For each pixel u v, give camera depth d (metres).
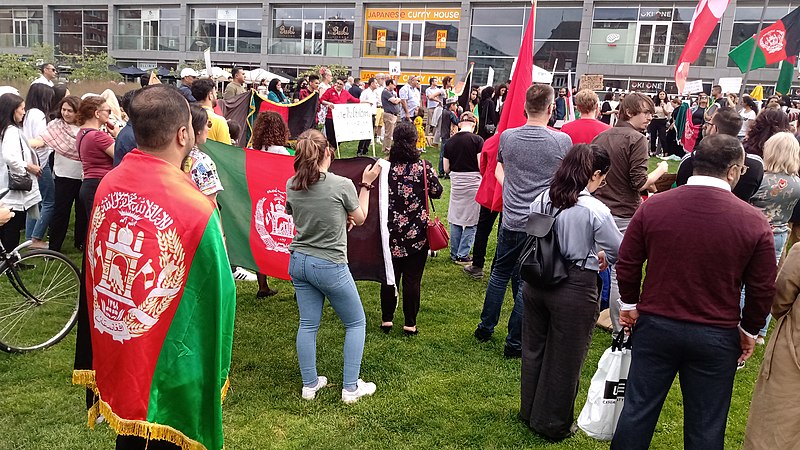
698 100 16.00
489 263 7.26
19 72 20.44
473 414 3.88
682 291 2.76
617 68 25.80
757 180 4.32
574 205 3.38
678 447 3.66
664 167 5.06
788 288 2.76
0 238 5.91
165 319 2.35
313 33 31.08
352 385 3.96
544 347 3.65
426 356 4.68
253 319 5.27
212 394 2.42
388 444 3.53
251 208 5.11
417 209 4.75
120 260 2.36
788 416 2.79
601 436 3.28
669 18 24.89
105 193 2.40
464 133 6.73
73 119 6.25
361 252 4.76
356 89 16.78
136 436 2.50
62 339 4.69
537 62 27.41
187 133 2.41
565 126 5.31
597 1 25.77
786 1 22.84
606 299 5.21
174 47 33.97
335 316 5.41
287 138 5.67
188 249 2.32
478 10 28.14
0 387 3.97
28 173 5.69
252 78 23.09
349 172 4.80
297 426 3.67
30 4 36.81
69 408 3.75
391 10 29.45
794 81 21.86
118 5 34.72
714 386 2.79
